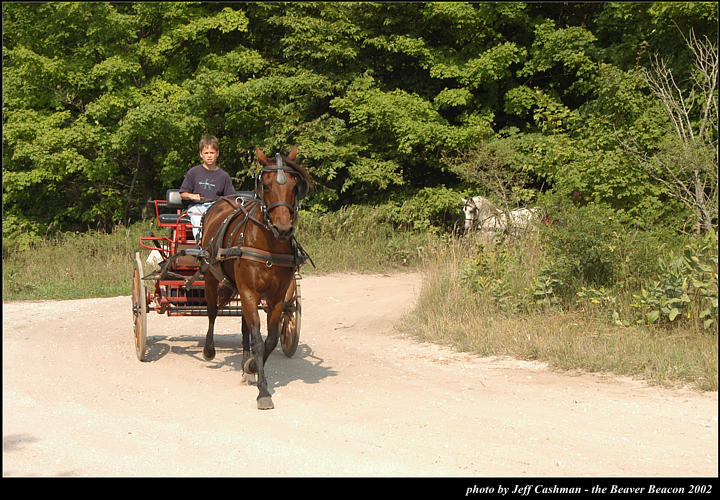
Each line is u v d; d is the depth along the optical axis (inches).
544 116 892.6
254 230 270.7
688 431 225.0
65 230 941.8
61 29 871.1
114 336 408.8
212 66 895.1
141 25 890.1
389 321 444.1
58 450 207.3
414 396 272.4
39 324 447.8
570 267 410.0
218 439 218.4
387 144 915.4
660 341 331.3
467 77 892.6
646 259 406.6
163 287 347.9
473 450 207.9
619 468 193.0
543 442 215.3
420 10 920.9
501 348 351.6
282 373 315.9
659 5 802.2
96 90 900.0
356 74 927.7
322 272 717.3
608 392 275.3
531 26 938.1
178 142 885.2
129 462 197.2
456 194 856.3
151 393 278.5
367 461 198.2
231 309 357.7
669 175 639.1
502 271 446.6
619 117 716.0
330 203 936.9
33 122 840.3
